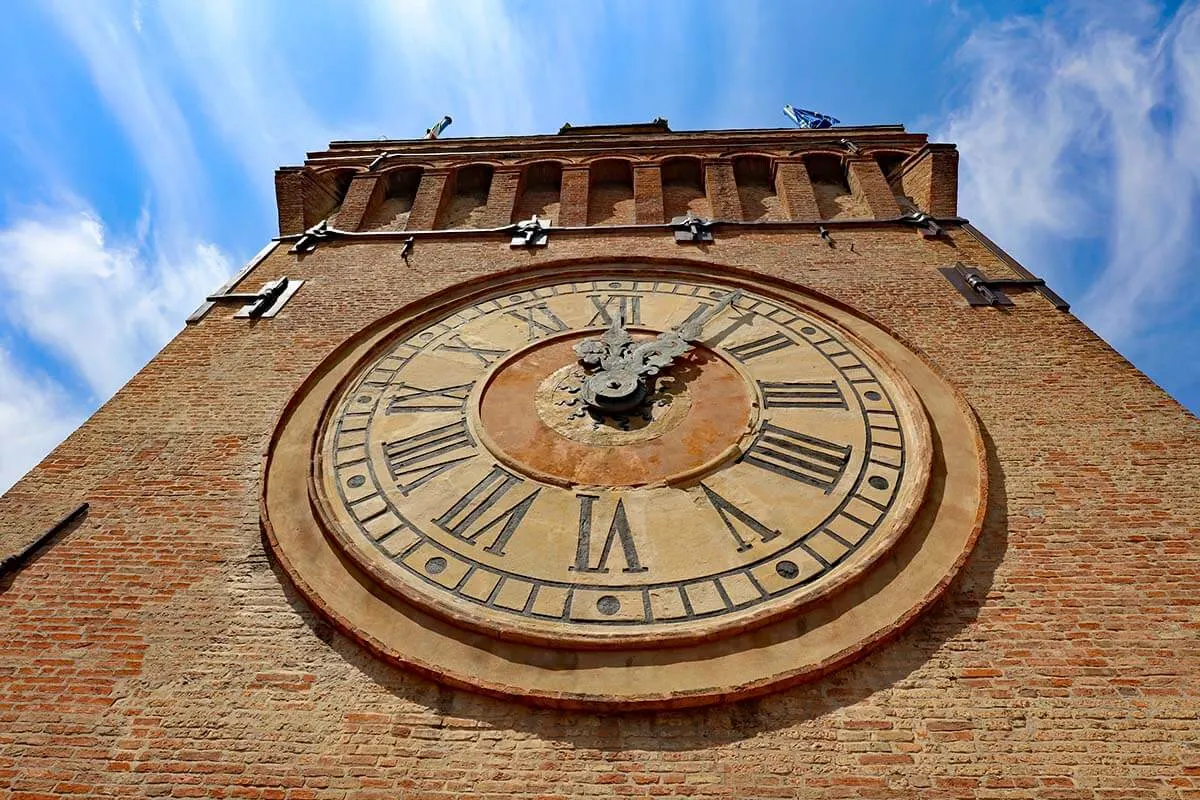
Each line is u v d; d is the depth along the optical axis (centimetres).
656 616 741
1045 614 734
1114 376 1041
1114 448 920
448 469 934
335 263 1441
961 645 710
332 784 624
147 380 1111
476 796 613
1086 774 612
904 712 660
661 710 665
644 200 1619
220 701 687
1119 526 820
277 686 698
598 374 1055
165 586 797
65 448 982
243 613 766
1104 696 664
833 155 1773
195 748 651
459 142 1920
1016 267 1319
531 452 959
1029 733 641
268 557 830
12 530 861
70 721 672
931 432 953
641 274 1350
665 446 957
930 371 1070
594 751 642
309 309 1278
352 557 803
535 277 1344
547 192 1770
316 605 756
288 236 1559
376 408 1045
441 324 1227
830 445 945
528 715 671
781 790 610
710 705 667
